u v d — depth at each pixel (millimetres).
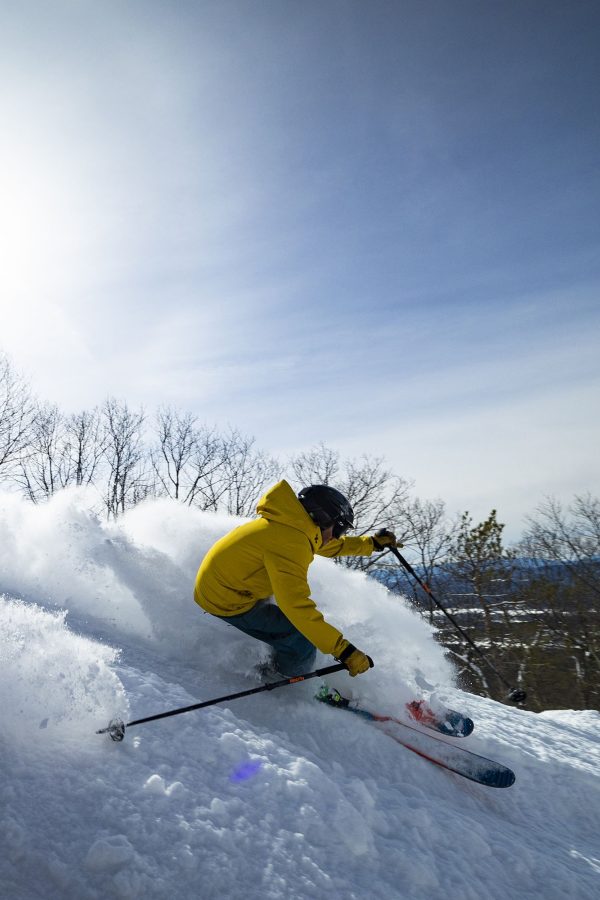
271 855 1704
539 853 2301
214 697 2643
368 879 1756
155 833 1641
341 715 2846
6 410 19516
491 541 20000
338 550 3520
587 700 19312
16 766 1728
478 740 3287
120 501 21438
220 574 2807
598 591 20219
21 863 1447
